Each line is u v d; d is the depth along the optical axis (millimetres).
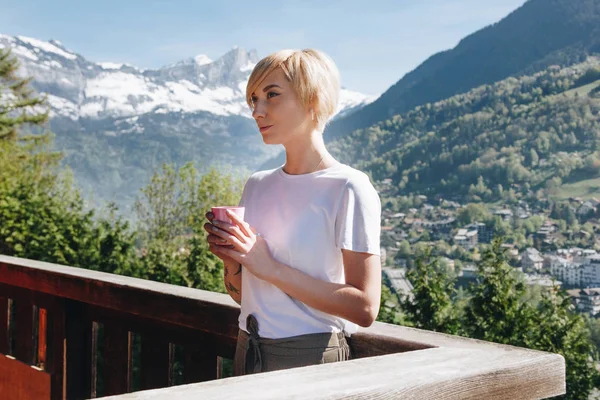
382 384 1037
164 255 12234
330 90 1403
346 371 1104
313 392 976
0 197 11484
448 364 1183
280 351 1377
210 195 21188
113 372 2217
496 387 1174
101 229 11758
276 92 1385
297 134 1411
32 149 25688
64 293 2275
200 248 12344
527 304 9367
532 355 1262
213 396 939
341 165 1413
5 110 25906
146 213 20656
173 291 1949
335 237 1356
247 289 1462
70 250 11336
